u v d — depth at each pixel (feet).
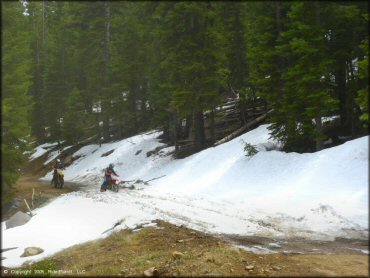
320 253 20.83
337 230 25.91
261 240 25.20
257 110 75.36
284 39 49.42
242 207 37.01
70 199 47.01
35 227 33.86
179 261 20.34
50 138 117.19
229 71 63.16
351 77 50.65
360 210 27.94
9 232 32.50
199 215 34.71
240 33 51.65
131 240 26.96
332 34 49.19
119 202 42.65
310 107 46.06
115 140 96.02
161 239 26.55
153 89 55.88
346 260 18.60
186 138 86.12
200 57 56.54
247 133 66.80
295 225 28.94
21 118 30.73
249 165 52.06
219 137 76.02
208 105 67.62
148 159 82.64
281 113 54.13
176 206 39.60
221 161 59.47
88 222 34.99
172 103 65.67
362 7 32.73
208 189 49.11
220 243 24.06
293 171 44.16
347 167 37.60
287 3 43.65
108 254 24.48
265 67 54.65
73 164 99.19
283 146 56.54
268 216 32.24
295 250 21.95
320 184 36.60
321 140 48.14
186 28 44.70
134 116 62.39
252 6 26.25
